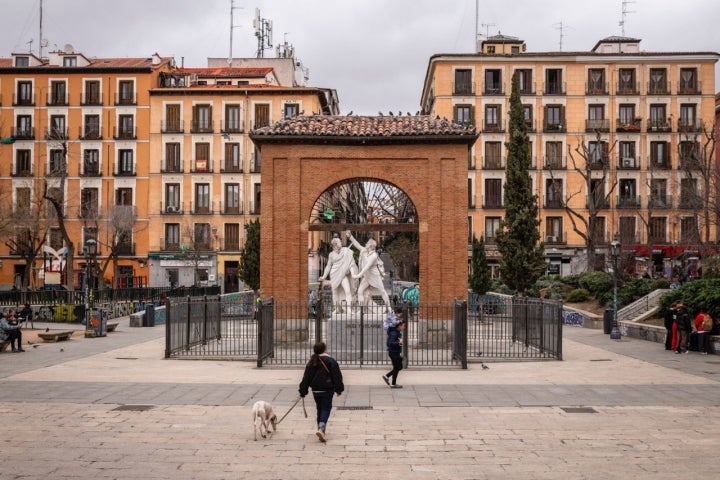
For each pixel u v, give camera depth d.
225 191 65.44
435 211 25.75
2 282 66.06
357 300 24.94
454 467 9.96
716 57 63.59
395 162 25.97
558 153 64.12
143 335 32.31
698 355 24.47
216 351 24.52
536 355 23.47
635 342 29.86
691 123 63.66
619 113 64.38
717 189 40.28
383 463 10.17
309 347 24.81
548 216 63.84
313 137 25.64
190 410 13.94
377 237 64.62
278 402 14.84
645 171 63.59
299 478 9.45
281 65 74.56
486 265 45.72
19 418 13.16
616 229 63.19
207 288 56.81
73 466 9.99
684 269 51.75
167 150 65.81
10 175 65.62
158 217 65.50
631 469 9.86
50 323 38.44
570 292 45.34
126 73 66.00
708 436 11.81
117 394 15.67
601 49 67.56
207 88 65.31
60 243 65.31
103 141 66.00
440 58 64.44
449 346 25.34
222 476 9.54
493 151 64.38
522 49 69.50
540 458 10.45
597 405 14.58
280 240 25.89
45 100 66.19
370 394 15.91
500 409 14.15
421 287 25.72
